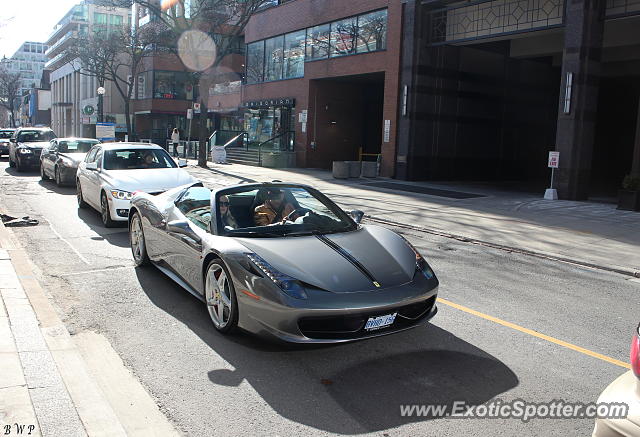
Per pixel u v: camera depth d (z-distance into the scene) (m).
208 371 4.11
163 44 36.56
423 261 4.94
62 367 3.97
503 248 9.52
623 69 25.41
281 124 31.77
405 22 22.62
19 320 4.79
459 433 3.33
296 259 4.49
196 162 30.06
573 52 16.83
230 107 39.53
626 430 2.29
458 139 24.52
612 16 16.44
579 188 17.09
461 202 15.89
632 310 6.15
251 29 33.44
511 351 4.70
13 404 3.30
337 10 26.27
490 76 25.55
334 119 29.70
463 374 4.18
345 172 22.36
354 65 25.52
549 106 29.00
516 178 27.73
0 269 6.52
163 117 53.09
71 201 12.95
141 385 3.86
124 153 10.88
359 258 4.64
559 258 8.85
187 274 5.54
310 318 4.08
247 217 5.38
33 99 102.25
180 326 5.05
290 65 30.20
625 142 34.31
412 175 22.94
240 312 4.46
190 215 5.82
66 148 16.16
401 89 23.22
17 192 14.27
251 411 3.53
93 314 5.32
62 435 2.99
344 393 3.82
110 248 8.20
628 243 10.23
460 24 21.53
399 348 4.68
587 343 4.98
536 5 18.72
